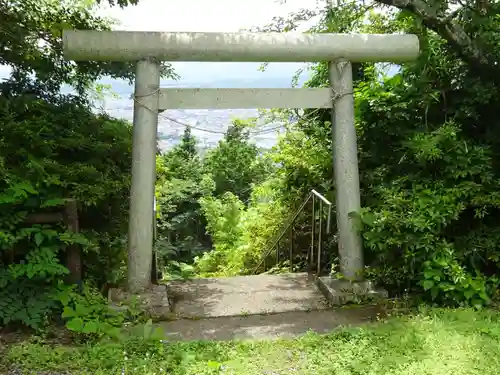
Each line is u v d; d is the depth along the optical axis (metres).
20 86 5.73
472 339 3.67
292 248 7.41
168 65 5.77
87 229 5.35
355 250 5.09
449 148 5.14
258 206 10.66
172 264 9.26
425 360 3.39
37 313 3.98
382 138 5.88
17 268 4.00
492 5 5.35
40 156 4.91
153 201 4.92
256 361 3.50
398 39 5.02
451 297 4.44
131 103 5.01
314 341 3.77
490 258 4.75
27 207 4.34
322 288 5.32
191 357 3.52
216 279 5.94
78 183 4.88
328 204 5.63
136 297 4.54
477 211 4.85
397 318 4.16
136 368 3.35
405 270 4.67
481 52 5.32
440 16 5.06
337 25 5.83
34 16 5.73
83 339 3.89
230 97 4.93
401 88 5.86
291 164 7.41
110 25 6.20
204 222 13.50
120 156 5.77
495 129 5.55
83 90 6.25
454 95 5.75
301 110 7.76
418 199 4.90
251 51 4.82
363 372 3.27
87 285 4.48
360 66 6.93
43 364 3.41
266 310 4.80
